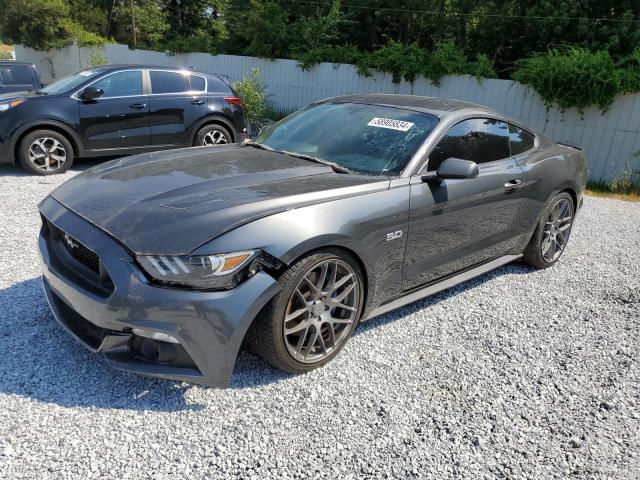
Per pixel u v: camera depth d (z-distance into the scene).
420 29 18.78
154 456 2.33
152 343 2.59
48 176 7.47
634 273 5.18
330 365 3.14
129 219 2.68
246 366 3.06
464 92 12.35
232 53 20.12
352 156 3.64
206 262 2.49
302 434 2.54
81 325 2.87
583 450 2.61
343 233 2.92
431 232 3.57
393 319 3.84
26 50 25.38
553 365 3.37
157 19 30.77
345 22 17.45
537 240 4.84
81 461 2.26
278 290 2.69
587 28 13.22
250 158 3.64
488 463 2.46
